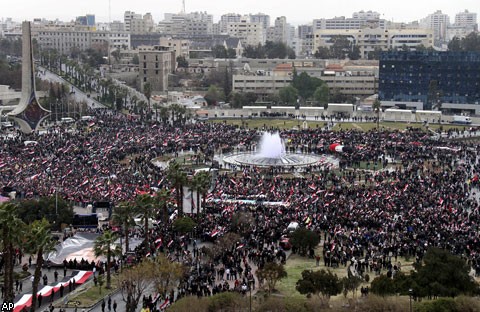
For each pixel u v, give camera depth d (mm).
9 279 128125
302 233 163625
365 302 122000
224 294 123688
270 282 138125
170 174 188750
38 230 126500
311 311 120812
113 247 156000
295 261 161000
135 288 135750
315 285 131250
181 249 160125
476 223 177000
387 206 191750
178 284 143250
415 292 125250
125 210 159625
